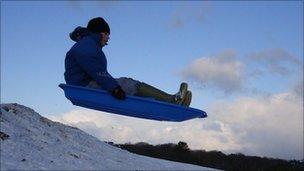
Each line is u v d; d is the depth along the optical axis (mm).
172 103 2816
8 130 2795
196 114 2762
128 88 2859
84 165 2654
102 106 2783
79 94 2768
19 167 2279
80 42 2861
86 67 2781
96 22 2922
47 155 2643
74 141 3211
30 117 3262
